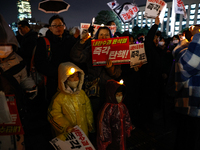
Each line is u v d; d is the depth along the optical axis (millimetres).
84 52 2148
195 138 1885
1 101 1426
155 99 3023
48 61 2211
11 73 1592
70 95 1883
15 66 1623
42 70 2160
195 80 1766
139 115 3025
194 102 1775
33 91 1832
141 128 2979
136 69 2771
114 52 2004
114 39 1971
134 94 2902
